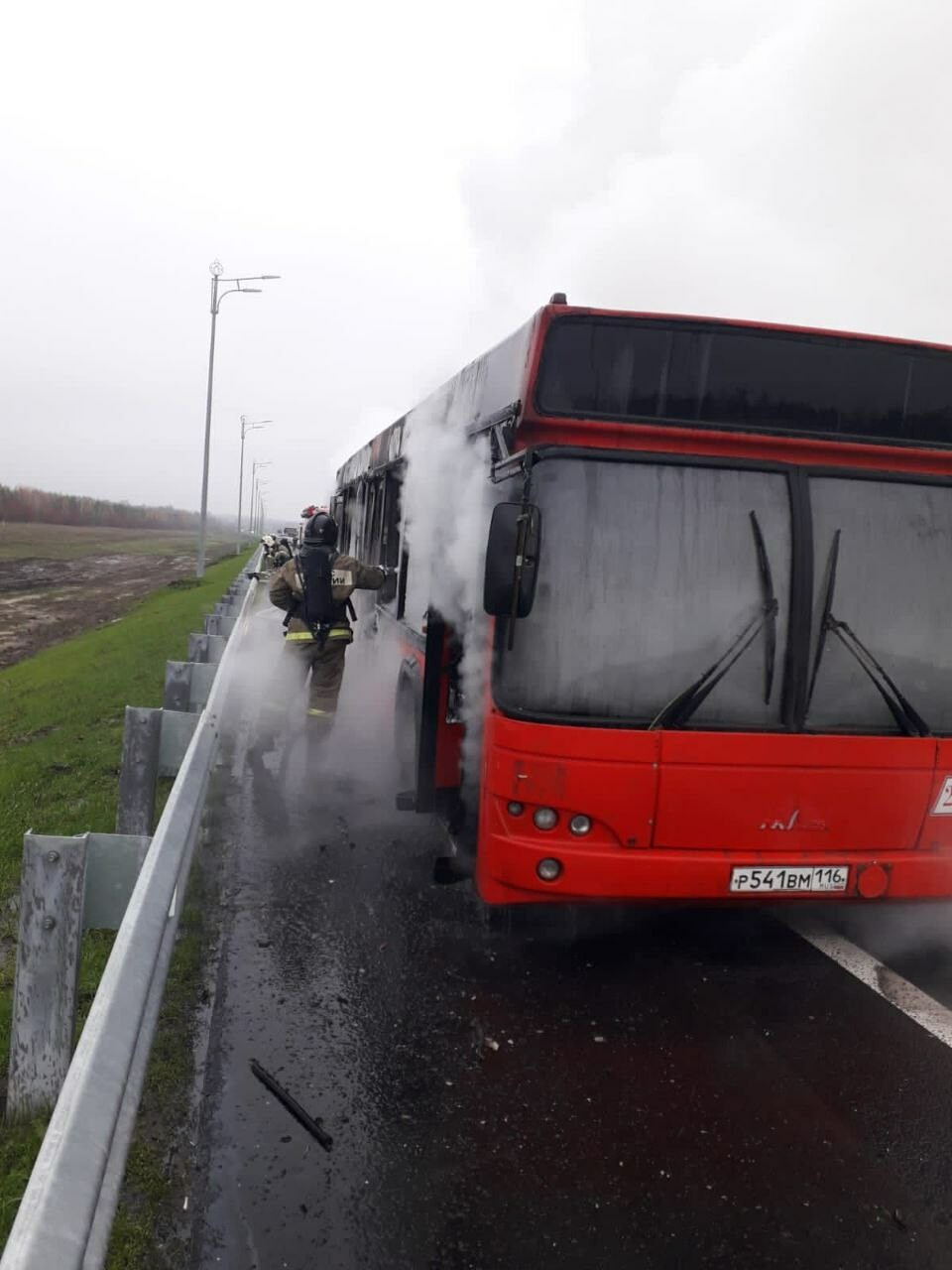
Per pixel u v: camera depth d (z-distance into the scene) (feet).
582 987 13.41
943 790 13.00
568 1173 9.52
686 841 12.53
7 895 17.34
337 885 16.78
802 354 13.21
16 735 35.14
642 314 12.82
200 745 14.46
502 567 12.10
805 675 12.89
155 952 8.15
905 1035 12.31
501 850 12.69
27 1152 9.63
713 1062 11.60
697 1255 8.49
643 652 12.66
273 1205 8.94
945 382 13.58
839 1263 8.45
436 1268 8.27
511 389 13.70
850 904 13.05
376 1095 10.68
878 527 13.21
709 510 12.88
